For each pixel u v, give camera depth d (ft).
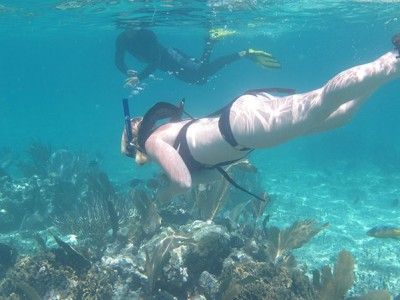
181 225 27.55
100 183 41.52
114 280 21.39
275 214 50.42
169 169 11.50
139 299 20.02
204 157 12.33
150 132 12.98
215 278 21.07
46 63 498.28
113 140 131.13
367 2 81.25
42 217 44.16
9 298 21.03
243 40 164.35
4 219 44.01
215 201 29.53
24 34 140.87
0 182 50.65
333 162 88.84
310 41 192.24
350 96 10.60
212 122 12.39
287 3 75.41
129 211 37.83
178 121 13.55
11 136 147.33
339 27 131.23
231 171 42.04
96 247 27.99
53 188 48.01
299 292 20.42
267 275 20.85
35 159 64.80
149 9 71.72
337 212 52.03
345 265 18.58
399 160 84.38
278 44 200.95
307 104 11.23
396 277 32.99
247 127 11.60
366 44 220.84
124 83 45.44
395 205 54.65
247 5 72.90
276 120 11.39
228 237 22.81
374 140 122.62
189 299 20.44
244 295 19.04
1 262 26.02
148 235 25.55
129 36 50.11
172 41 156.46
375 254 37.73
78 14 83.05
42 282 21.62
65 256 22.75
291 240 25.44
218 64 50.31
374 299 18.15
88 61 440.04
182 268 20.65
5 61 418.51
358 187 65.98
